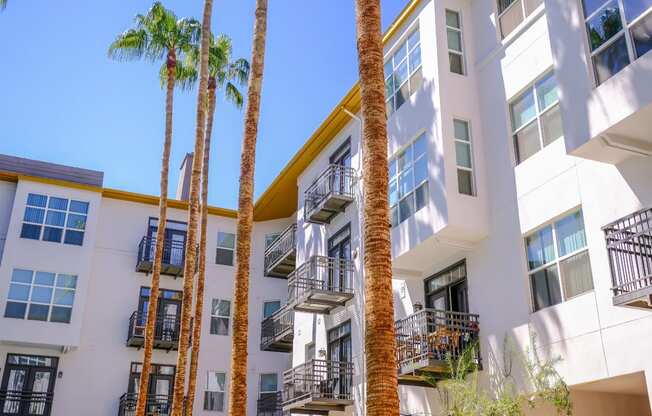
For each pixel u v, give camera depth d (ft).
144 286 103.65
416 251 56.29
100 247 103.40
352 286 74.23
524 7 54.65
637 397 46.16
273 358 104.27
